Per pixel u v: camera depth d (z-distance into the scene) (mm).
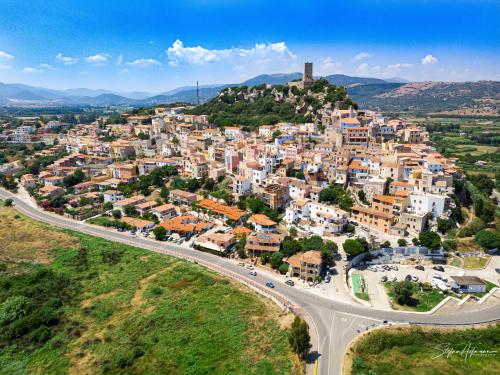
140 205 196625
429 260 148500
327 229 161375
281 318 106812
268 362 90062
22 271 138000
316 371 88438
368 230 166000
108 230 180875
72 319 110375
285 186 192875
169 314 109750
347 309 113562
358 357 93688
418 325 105875
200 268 138250
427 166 185000
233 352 94000
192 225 174500
